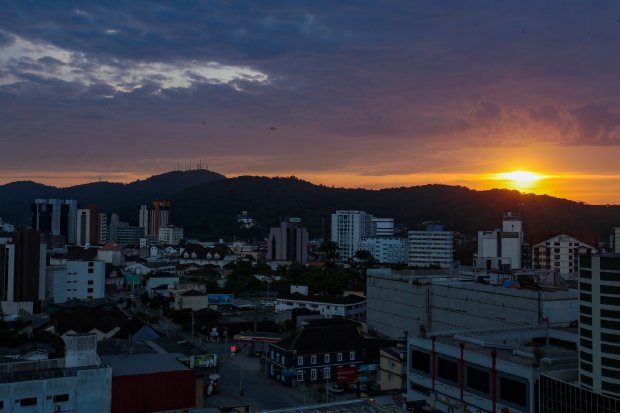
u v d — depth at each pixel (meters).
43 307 199.75
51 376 77.62
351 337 129.38
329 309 196.88
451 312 146.12
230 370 132.00
